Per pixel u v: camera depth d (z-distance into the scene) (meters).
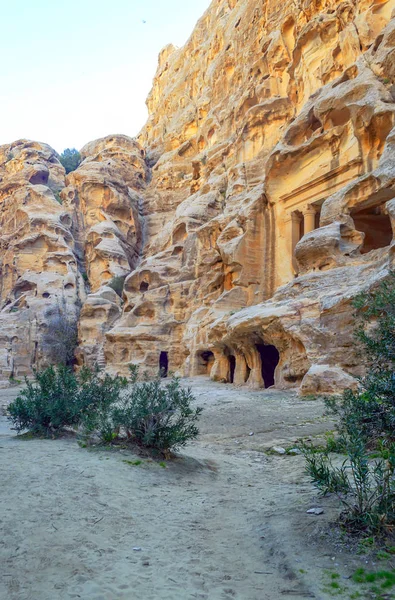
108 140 83.38
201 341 33.41
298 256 22.88
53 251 60.50
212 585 4.53
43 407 11.75
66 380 12.44
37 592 4.27
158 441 9.62
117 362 40.56
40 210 63.56
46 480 7.48
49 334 50.56
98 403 12.11
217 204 49.41
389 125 23.05
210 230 39.03
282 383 20.97
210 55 76.81
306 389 17.45
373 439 7.36
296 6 42.38
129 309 45.22
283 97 40.91
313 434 12.12
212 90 69.75
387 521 5.14
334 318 17.88
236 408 17.16
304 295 20.73
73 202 66.31
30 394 12.19
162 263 46.75
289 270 29.59
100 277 58.47
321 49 35.75
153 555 5.18
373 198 21.86
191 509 6.83
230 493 7.76
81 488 7.20
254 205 32.16
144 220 70.00
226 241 33.84
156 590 4.41
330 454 9.30
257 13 57.66
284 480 8.48
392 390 6.43
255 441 12.20
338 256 21.25
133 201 69.94
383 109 22.61
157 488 7.70
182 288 41.47
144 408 9.82
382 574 4.33
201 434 13.54
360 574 4.41
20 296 56.84
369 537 4.98
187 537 5.73
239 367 26.39
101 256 58.41
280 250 30.42
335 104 25.95
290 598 4.22
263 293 30.75
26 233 61.62
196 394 22.34
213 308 32.12
